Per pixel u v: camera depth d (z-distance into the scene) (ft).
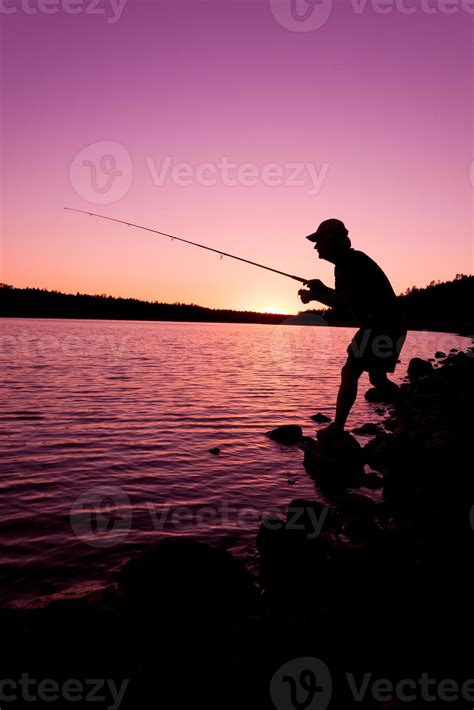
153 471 17.52
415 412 26.84
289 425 23.35
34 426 24.52
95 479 16.51
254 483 16.38
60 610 8.09
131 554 11.16
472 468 15.30
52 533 12.23
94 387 39.11
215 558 9.27
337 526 12.26
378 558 9.72
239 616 8.39
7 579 9.95
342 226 15.69
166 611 8.26
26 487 15.56
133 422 25.99
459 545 10.16
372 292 15.43
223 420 27.17
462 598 8.33
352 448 17.15
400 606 8.21
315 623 8.02
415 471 15.60
